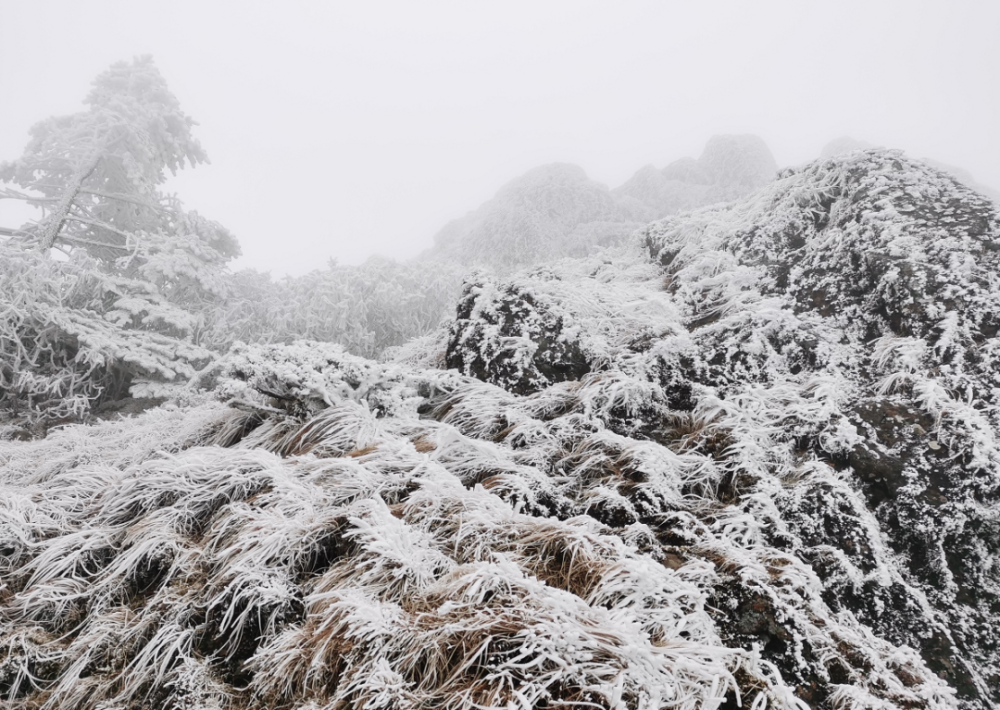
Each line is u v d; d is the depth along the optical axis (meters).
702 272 4.56
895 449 2.46
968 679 1.80
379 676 1.31
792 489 2.32
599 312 4.16
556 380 3.62
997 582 2.11
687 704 1.19
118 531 2.25
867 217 3.72
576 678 1.20
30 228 10.19
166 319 7.05
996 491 2.22
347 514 1.96
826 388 2.81
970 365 2.76
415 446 2.78
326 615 1.56
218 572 1.87
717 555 1.84
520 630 1.31
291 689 1.46
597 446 2.61
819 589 1.78
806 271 4.02
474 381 3.67
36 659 1.69
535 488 2.25
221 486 2.39
